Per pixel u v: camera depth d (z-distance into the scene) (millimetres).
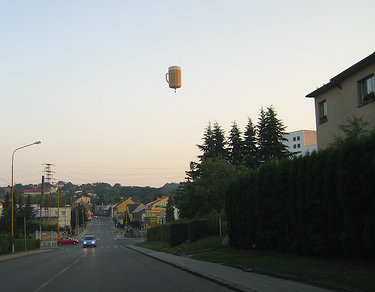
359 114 20359
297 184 15773
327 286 10117
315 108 25500
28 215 105938
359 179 12039
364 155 12016
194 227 31891
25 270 19875
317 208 14383
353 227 12281
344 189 12492
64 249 53562
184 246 31672
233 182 23359
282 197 17344
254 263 15922
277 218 17562
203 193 42438
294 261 14711
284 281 11852
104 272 17516
